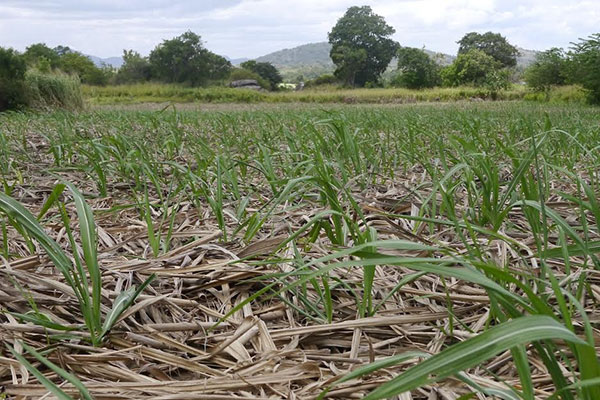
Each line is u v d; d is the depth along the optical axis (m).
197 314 1.93
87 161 4.92
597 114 12.51
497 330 0.87
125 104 36.03
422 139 6.36
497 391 1.13
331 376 1.53
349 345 1.73
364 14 85.06
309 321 1.86
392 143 6.10
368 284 1.80
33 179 4.21
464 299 1.95
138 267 2.20
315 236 2.24
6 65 16.50
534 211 2.21
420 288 2.10
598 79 21.55
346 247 2.22
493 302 1.31
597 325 1.76
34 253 2.32
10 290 1.90
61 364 1.56
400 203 3.25
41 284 1.96
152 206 3.38
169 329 1.78
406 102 37.38
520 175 2.31
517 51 81.19
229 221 2.96
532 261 2.26
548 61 30.41
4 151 4.73
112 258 2.36
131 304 1.87
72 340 1.68
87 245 1.64
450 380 1.44
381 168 4.63
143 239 2.72
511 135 5.23
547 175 3.18
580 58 22.36
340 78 84.25
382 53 85.06
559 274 2.13
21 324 1.72
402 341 1.75
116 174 4.05
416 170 4.59
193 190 3.05
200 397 1.40
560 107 19.50
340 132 3.78
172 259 2.28
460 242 2.52
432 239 2.52
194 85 67.25
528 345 1.60
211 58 67.94
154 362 1.61
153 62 66.81
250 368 1.55
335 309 1.93
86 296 1.63
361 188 3.59
